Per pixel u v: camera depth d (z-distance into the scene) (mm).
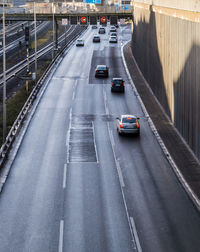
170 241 39656
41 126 81875
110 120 87312
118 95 110062
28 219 44219
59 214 45438
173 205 48250
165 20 91375
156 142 73062
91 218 44531
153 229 42156
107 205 47969
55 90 114625
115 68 149625
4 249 37906
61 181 55406
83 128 81312
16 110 96562
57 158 64625
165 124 83500
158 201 49312
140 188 53312
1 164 59875
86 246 38531
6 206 47469
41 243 39062
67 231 41531
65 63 158750
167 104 89438
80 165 61719
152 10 113125
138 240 39781
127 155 66375
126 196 50719
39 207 47250
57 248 38156
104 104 100625
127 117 77125
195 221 44188
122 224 43219
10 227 42344
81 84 123062
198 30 62125
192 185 53906
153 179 56469
